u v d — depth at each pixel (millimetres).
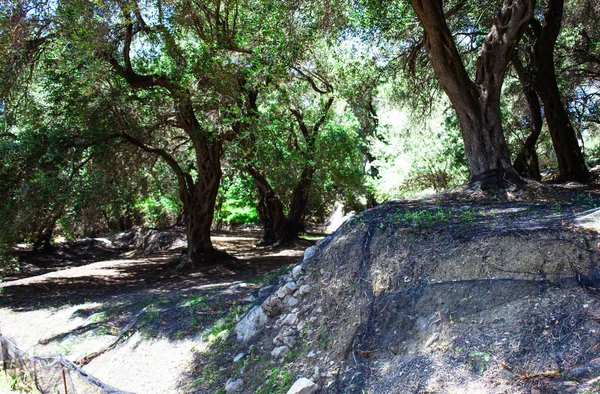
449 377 3957
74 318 9281
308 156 16938
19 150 11484
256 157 12922
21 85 11836
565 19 14539
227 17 12188
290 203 21250
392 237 6082
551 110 11961
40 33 11266
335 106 18812
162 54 12555
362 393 4418
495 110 8422
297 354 5535
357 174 18625
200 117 13250
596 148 22203
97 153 12828
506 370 3746
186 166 18578
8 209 11406
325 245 7098
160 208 29484
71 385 5008
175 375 6262
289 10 9586
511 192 7871
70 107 12195
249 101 12844
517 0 8086
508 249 4840
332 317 5707
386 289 5453
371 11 10609
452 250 5281
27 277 17234
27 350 8250
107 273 15992
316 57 13719
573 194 7801
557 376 3473
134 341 7418
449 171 16172
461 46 14266
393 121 17562
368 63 13422
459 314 4547
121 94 12227
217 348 6477
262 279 9305
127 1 10227
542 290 4316
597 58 13539
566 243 4570
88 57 9953
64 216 14312
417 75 14359
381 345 4887
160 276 14211
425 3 8109
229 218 32188
